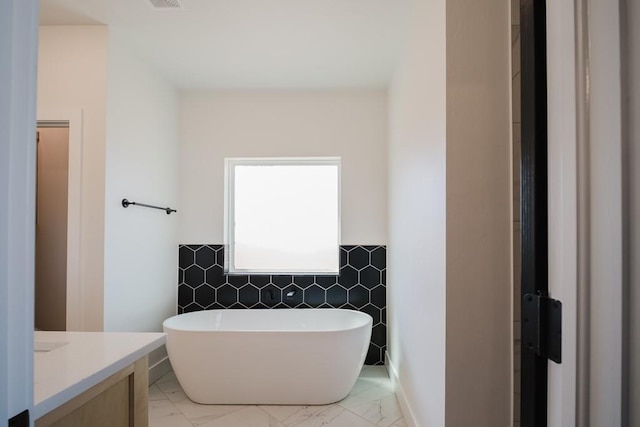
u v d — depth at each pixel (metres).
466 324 1.21
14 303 0.43
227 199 3.17
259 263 3.21
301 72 2.68
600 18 0.54
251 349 2.24
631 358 0.52
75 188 2.05
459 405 1.21
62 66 2.08
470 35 1.23
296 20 2.01
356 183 3.04
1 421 0.41
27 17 0.45
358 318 2.78
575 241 0.55
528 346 0.65
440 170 1.31
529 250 0.65
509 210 1.22
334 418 2.10
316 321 2.91
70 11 1.94
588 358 0.54
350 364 2.30
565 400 0.56
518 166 1.20
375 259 3.01
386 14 1.94
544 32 0.63
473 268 1.21
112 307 2.13
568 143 0.56
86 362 0.97
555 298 0.60
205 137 3.08
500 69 1.22
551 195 0.61
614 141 0.53
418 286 1.72
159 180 2.71
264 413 2.16
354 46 2.29
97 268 2.05
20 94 0.44
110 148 2.11
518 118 1.20
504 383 1.20
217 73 2.70
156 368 2.62
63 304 2.08
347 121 3.05
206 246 3.06
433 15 1.43
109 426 1.01
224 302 3.04
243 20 2.01
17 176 0.44
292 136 3.07
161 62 2.52
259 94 3.08
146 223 2.52
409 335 1.96
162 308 2.75
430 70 1.48
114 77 2.14
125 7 1.90
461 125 1.23
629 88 0.52
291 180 3.22
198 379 2.25
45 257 2.10
